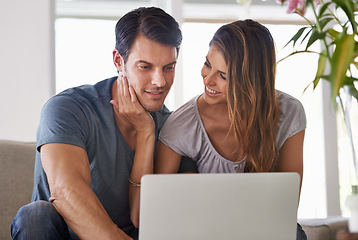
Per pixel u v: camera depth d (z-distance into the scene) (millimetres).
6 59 3723
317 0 1676
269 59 1924
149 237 1453
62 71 3799
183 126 2010
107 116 1981
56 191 1689
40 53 3758
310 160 4148
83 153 1795
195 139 2008
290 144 1986
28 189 2227
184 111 2033
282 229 1521
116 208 2014
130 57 1892
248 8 4148
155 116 2115
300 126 1983
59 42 3805
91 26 3850
